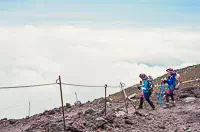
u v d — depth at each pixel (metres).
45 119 20.09
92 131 14.77
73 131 14.51
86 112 18.33
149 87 22.09
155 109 22.00
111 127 15.34
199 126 15.90
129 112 20.75
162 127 15.77
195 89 27.17
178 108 21.53
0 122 21.91
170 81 22.75
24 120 21.19
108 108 22.33
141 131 15.02
